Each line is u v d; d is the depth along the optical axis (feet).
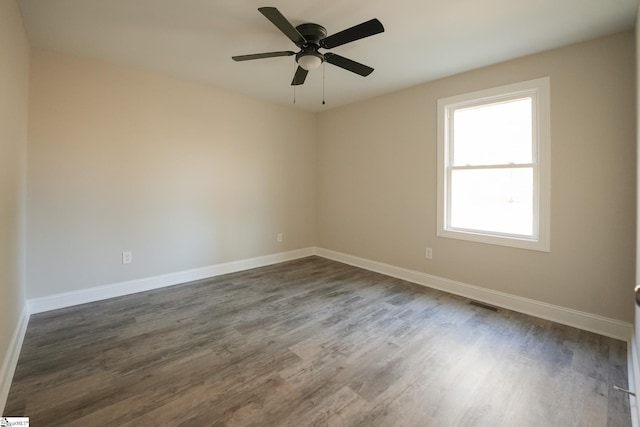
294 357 6.86
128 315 9.01
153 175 11.18
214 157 12.78
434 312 9.37
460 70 10.33
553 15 7.05
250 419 5.01
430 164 11.64
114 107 10.23
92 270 10.03
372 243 13.94
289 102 14.57
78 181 9.66
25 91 8.12
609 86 7.84
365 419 5.04
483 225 10.52
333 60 7.86
